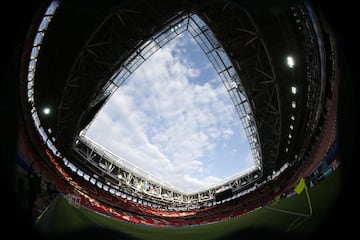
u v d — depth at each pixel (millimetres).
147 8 25047
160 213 44562
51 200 13148
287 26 21641
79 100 29594
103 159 44562
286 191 24703
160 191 53000
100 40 26328
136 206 43219
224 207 44156
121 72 31250
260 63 28000
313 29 16766
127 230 12305
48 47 23125
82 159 38406
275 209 14359
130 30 26328
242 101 34219
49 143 27141
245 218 16641
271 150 37531
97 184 40469
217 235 11484
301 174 23203
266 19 22047
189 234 12977
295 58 23906
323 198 9297
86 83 28672
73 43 23422
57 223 8375
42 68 24078
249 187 48812
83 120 33625
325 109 17875
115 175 45000
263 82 29172
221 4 24406
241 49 27797
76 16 21594
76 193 26375
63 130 31812
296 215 9008
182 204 54938
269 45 24188
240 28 25766
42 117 26203
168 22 26812
